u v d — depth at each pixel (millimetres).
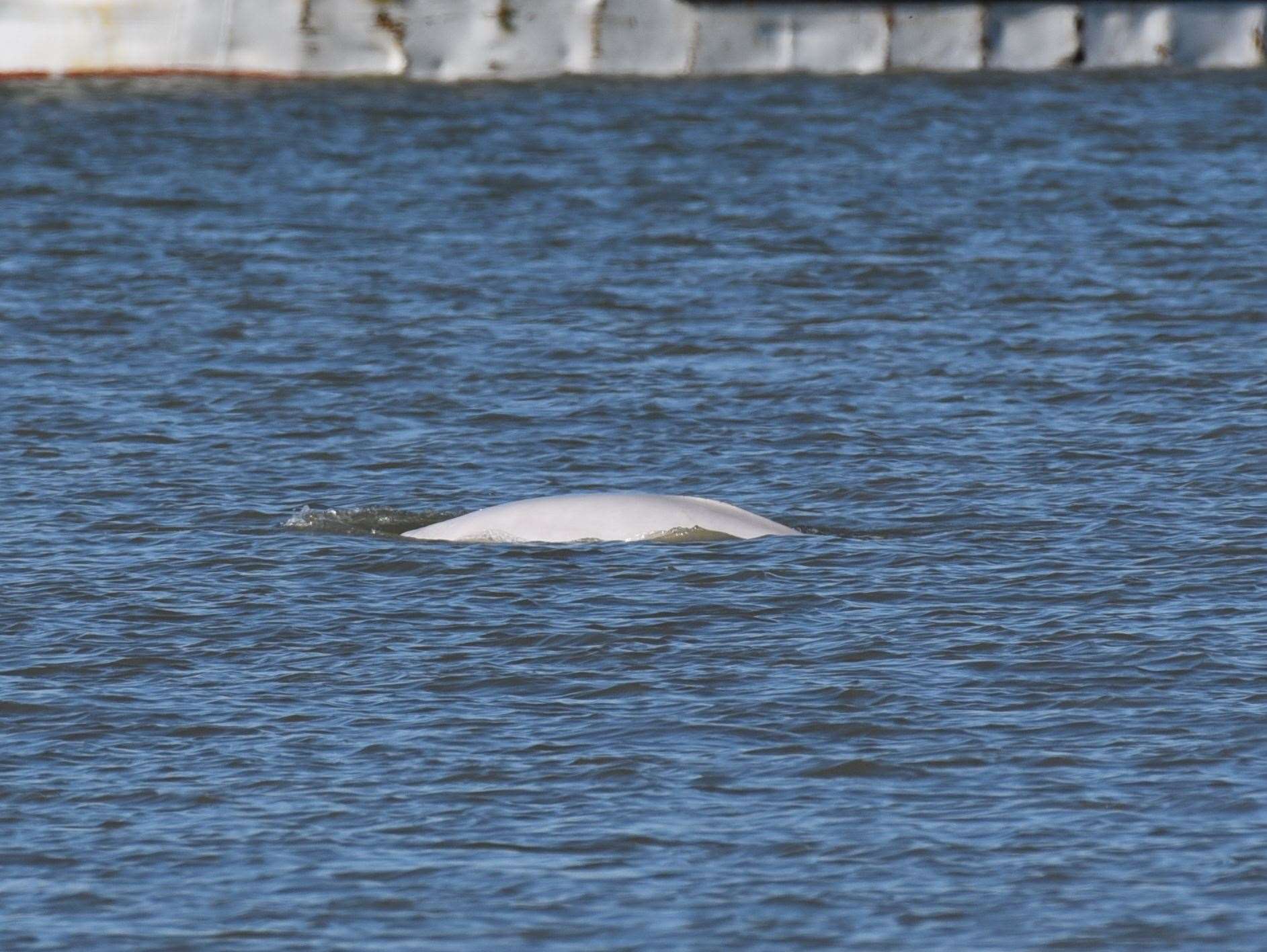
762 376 145875
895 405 137250
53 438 128250
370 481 120188
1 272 186250
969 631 90688
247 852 69625
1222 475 117625
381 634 91000
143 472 120750
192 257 194875
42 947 63281
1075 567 100438
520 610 93688
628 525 104062
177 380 144875
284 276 185375
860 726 79750
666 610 93500
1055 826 70938
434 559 101000
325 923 64750
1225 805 72312
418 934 64062
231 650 89125
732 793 74000
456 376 146125
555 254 197250
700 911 65375
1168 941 63312
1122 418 132250
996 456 123688
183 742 79000
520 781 75125
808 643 89375
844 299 174375
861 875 67688
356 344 157000
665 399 139250
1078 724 79688
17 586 98062
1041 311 168250
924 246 199750
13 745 78688
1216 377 142750
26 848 70000
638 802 73188
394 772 76000
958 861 68562
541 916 65125
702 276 185750
